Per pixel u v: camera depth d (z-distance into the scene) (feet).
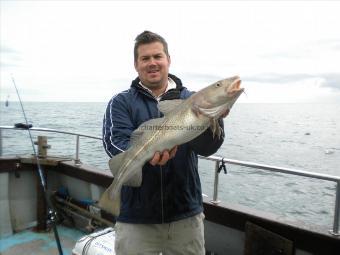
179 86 8.48
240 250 11.40
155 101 8.15
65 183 18.69
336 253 9.21
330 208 24.13
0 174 16.92
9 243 15.92
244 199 25.35
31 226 17.81
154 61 8.02
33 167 17.89
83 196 17.74
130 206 7.89
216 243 11.97
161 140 7.02
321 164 43.24
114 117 8.01
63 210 17.88
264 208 23.81
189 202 8.09
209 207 11.90
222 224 11.59
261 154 51.67
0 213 16.85
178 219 7.96
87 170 16.76
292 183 30.68
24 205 17.76
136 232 7.88
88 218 16.87
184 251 8.15
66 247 15.56
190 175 8.13
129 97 8.21
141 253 7.85
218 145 7.59
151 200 7.81
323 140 81.05
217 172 11.80
